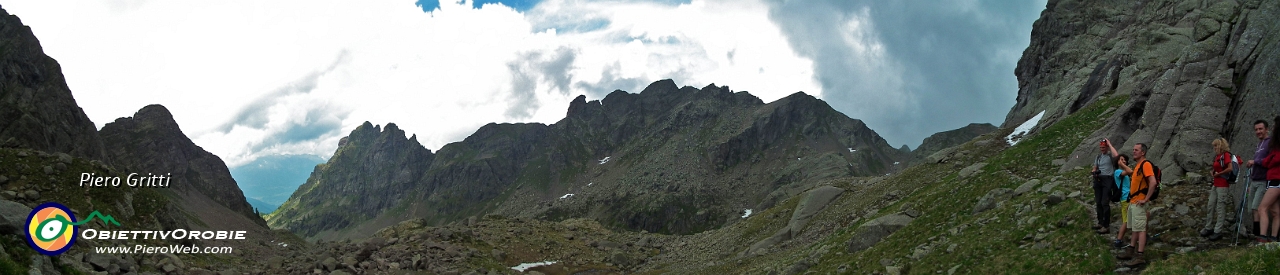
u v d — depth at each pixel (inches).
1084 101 3267.7
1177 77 1505.9
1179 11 3582.7
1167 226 888.3
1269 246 627.8
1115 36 4136.3
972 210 1624.0
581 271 2714.1
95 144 7278.5
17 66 6520.7
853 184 3105.3
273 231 4047.7
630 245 3513.8
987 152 2864.2
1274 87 906.7
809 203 2851.9
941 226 1563.7
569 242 3309.5
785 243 2556.6
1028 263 989.2
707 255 2960.1
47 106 6609.3
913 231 1642.5
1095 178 958.4
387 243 2792.8
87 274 1151.6
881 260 1446.9
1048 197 1250.0
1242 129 954.7
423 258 2285.9
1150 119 1515.7
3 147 2023.9
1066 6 4845.0
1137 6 4281.5
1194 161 1080.2
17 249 984.9
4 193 1745.8
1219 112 1123.3
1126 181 858.1
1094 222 989.8
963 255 1197.7
